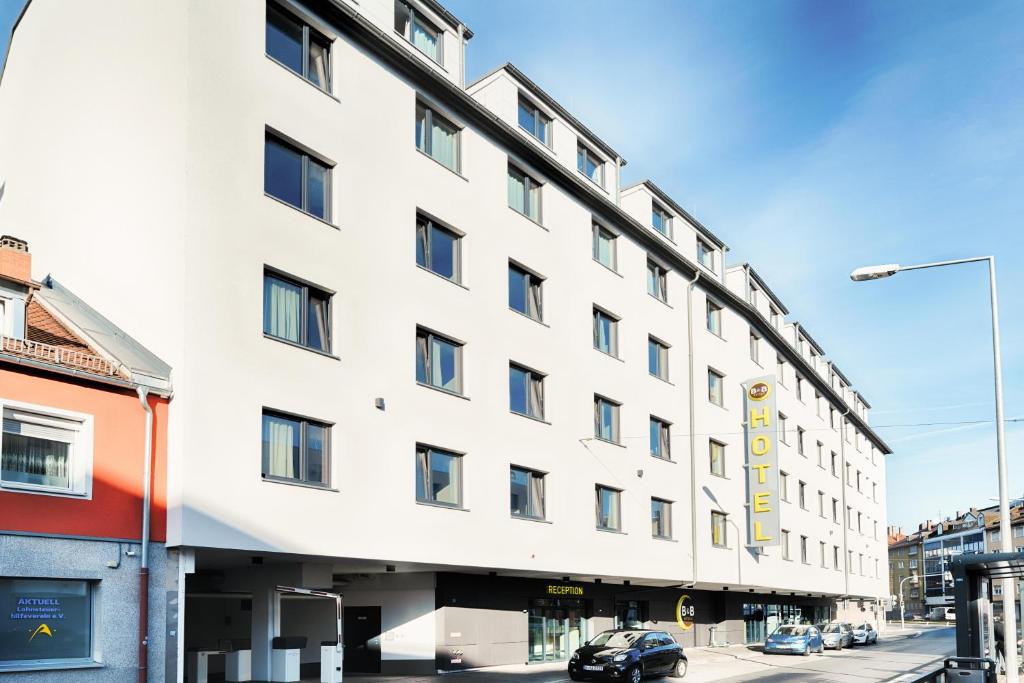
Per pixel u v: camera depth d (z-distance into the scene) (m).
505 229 25.06
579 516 26.45
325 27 19.94
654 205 34.69
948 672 14.24
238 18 17.94
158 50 17.55
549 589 27.80
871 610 68.81
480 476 22.69
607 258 30.72
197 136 16.77
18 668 13.32
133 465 15.26
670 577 30.84
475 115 24.09
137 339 16.72
